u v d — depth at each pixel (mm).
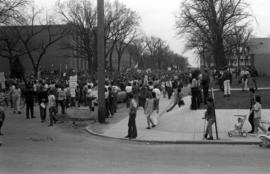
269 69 77625
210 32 55469
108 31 84000
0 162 11234
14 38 67688
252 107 16953
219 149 14086
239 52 84688
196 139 16109
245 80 29344
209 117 15938
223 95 26219
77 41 80625
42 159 11773
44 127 20516
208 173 9750
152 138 16594
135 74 59812
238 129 16625
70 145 14984
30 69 85000
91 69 75875
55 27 80938
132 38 97188
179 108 21859
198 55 71438
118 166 10711
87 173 9750
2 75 34625
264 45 81250
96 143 15656
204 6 55219
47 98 25000
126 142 16031
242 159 11859
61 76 54656
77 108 24188
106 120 22859
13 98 27016
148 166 10734
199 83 23531
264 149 13984
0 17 49156
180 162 11367
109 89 24062
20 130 19391
